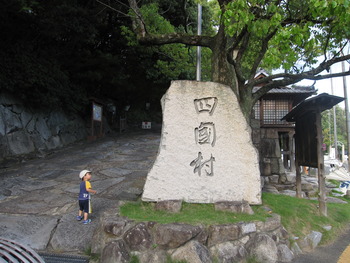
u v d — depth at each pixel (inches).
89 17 520.4
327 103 267.6
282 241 194.5
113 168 375.2
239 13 182.9
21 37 463.5
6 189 291.6
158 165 214.1
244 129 219.0
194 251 160.4
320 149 275.4
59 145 549.0
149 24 429.4
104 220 179.6
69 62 592.7
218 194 213.0
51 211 232.7
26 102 490.3
